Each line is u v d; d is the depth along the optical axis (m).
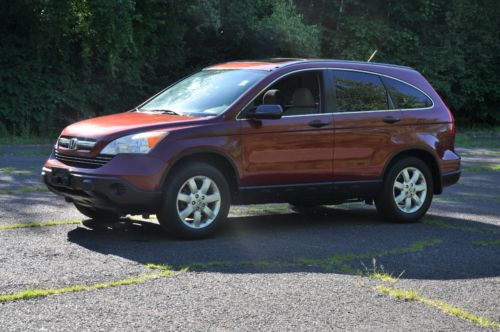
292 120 8.27
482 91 30.55
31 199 10.04
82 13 20.38
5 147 17.84
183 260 6.68
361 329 4.84
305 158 8.36
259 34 25.16
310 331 4.77
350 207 10.52
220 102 8.13
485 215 9.98
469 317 5.16
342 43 28.25
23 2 20.31
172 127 7.62
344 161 8.65
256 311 5.16
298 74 8.55
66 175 7.63
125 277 6.00
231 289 5.71
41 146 18.42
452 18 30.20
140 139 7.43
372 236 8.20
